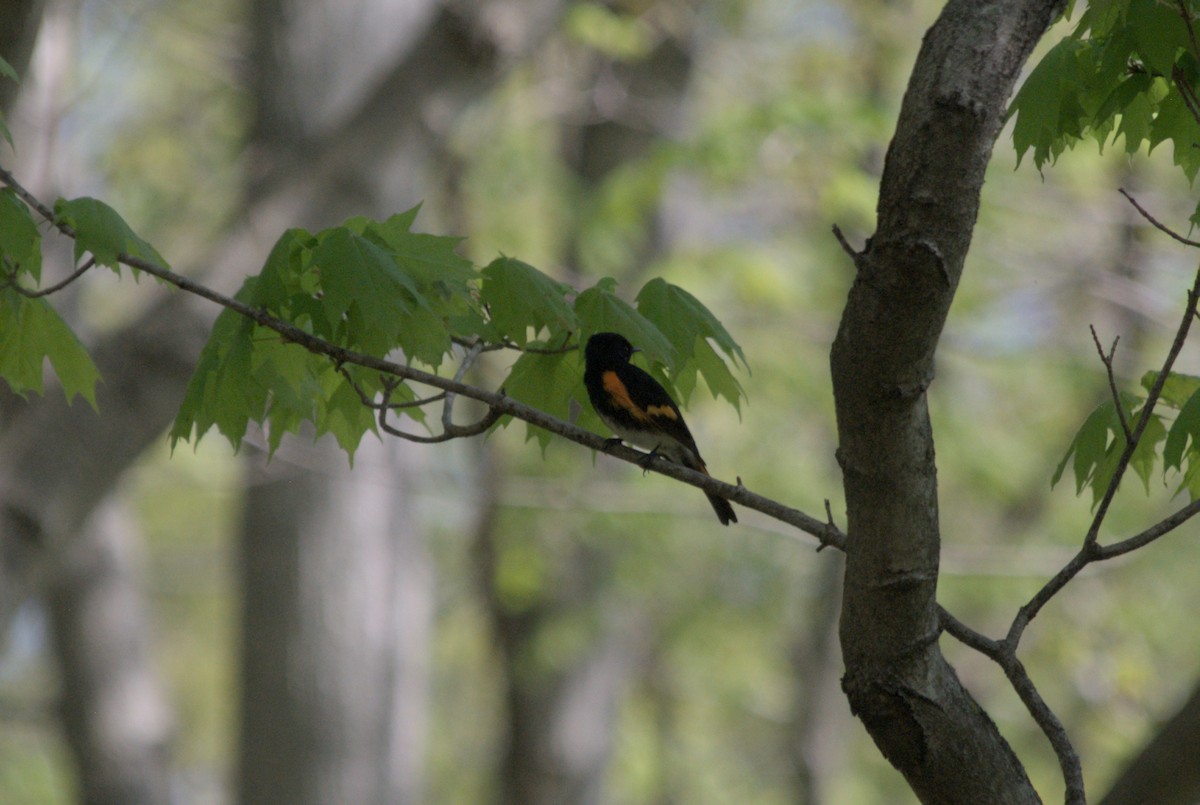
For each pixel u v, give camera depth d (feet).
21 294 14.97
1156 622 62.69
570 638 59.72
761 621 74.64
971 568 54.54
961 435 58.85
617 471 55.47
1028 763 75.20
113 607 49.32
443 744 98.84
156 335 28.66
